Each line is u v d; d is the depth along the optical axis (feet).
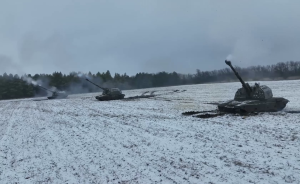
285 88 137.69
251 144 34.47
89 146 39.11
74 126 57.16
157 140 39.93
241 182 23.38
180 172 26.73
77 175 27.86
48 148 39.52
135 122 57.52
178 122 54.24
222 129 44.65
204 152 32.55
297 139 35.42
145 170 27.94
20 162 33.60
